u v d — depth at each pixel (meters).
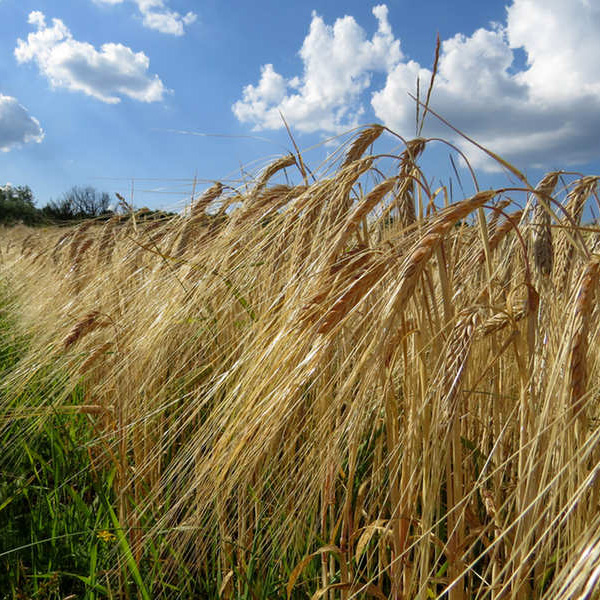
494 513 0.47
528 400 0.44
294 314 0.44
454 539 0.46
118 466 0.64
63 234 1.60
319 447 0.48
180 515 0.63
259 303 0.66
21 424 0.79
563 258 0.55
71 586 0.62
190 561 0.62
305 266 0.55
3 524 0.66
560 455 0.40
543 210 0.53
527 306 0.44
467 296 0.57
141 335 0.74
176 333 0.77
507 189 0.41
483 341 0.58
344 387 0.41
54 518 0.65
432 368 0.45
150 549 0.58
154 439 0.71
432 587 0.51
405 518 0.47
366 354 0.40
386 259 0.43
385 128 0.60
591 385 0.48
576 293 0.38
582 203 0.56
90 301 1.00
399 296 0.37
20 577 0.63
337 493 0.61
